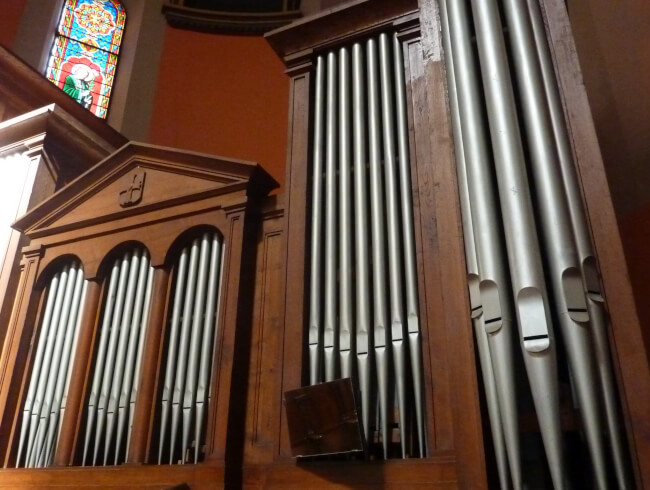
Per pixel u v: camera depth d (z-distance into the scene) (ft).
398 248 10.93
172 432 11.63
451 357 8.09
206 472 10.66
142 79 26.50
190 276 13.03
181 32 27.91
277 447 10.31
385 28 13.35
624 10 13.23
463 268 8.45
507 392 7.30
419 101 11.80
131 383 12.64
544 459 7.96
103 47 27.27
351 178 12.21
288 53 14.12
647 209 11.78
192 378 11.93
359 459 9.95
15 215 16.34
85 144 18.12
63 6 27.27
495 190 8.49
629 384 7.06
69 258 15.10
